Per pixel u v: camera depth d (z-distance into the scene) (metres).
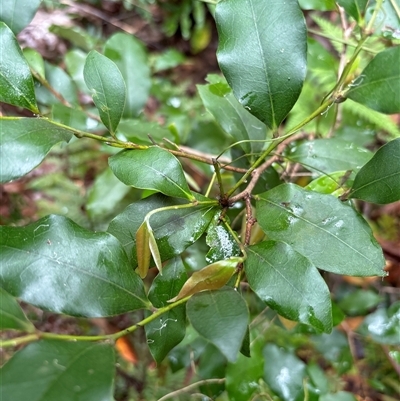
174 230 0.19
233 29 0.19
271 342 0.36
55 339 0.15
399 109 0.19
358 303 0.36
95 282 0.17
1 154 0.16
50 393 0.13
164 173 0.18
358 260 0.18
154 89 0.48
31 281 0.16
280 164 0.29
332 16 0.55
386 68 0.19
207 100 0.27
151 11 0.71
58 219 0.17
